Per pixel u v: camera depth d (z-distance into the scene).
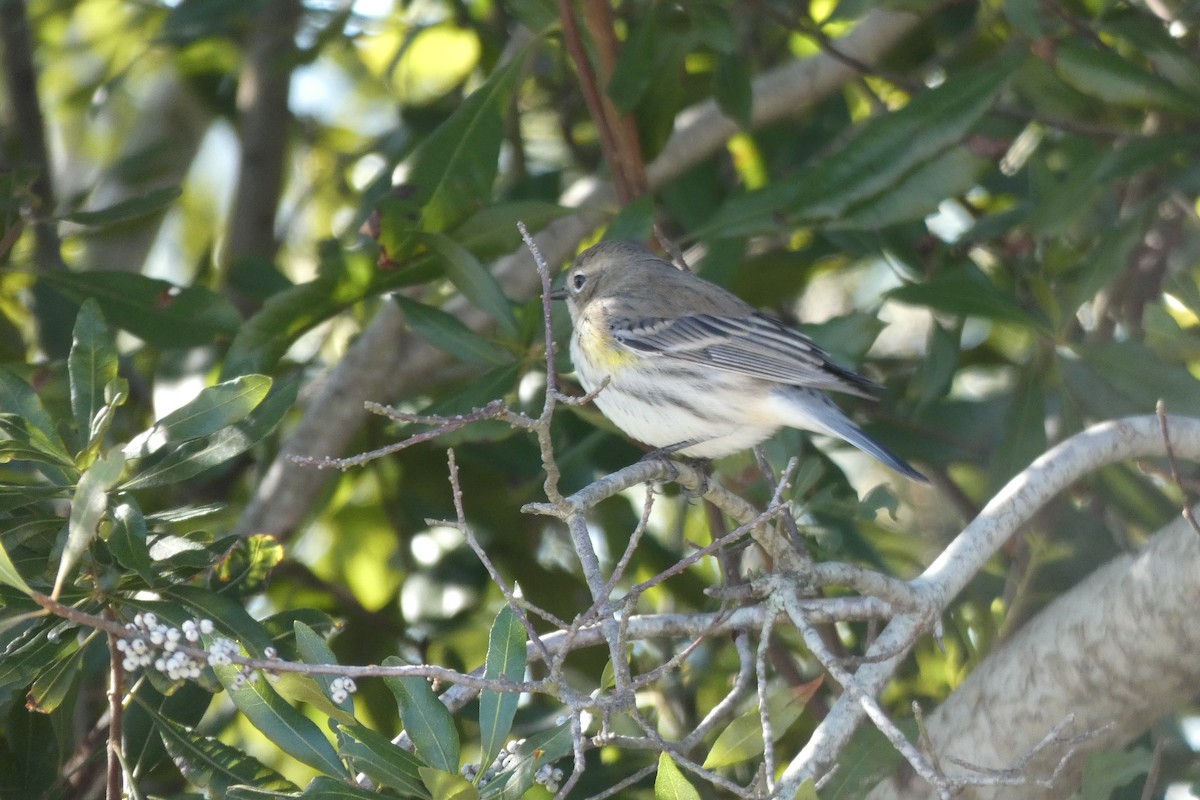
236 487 15.73
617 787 8.16
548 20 11.89
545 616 7.34
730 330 11.40
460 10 15.88
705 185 14.30
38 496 8.38
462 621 13.93
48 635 8.30
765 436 11.42
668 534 15.24
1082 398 11.55
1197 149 11.80
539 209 11.95
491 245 12.09
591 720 8.55
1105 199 13.04
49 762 9.90
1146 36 11.27
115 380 8.55
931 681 12.16
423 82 18.31
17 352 13.86
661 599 14.41
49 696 8.49
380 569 16.02
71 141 19.97
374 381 14.06
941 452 13.59
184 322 11.73
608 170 14.45
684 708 12.81
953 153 11.34
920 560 14.20
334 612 13.74
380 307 15.35
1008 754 9.21
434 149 11.59
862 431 10.95
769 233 11.55
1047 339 11.45
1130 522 12.04
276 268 14.59
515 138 15.75
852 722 8.67
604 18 11.85
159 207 11.63
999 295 11.30
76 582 8.43
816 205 11.35
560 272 13.13
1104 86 11.05
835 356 11.84
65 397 12.34
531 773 7.34
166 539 8.68
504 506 14.41
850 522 12.91
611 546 14.10
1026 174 14.03
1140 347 10.99
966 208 14.65
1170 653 8.76
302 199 17.34
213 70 17.62
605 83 12.02
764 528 8.34
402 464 14.66
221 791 8.39
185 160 18.52
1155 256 13.11
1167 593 8.73
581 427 13.89
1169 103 10.98
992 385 15.43
